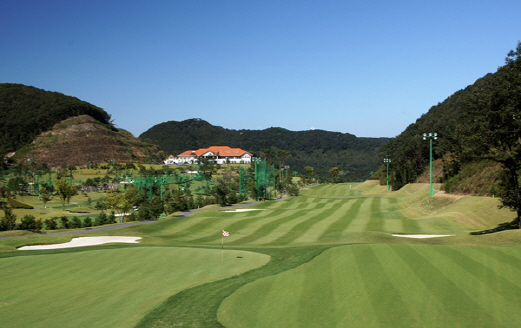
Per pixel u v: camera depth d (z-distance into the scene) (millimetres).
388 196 82562
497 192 35250
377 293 15578
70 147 179375
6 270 22906
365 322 13297
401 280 16719
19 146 179625
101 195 109625
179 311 15258
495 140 32688
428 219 44344
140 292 17828
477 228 39719
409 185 88875
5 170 144875
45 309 15648
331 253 22922
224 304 15914
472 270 17500
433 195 59281
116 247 31891
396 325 12922
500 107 31938
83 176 137750
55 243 36125
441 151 79750
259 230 42531
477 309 13688
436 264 18500
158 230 44594
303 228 42688
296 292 16656
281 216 52875
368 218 49375
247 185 105562
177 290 17969
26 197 105188
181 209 70750
